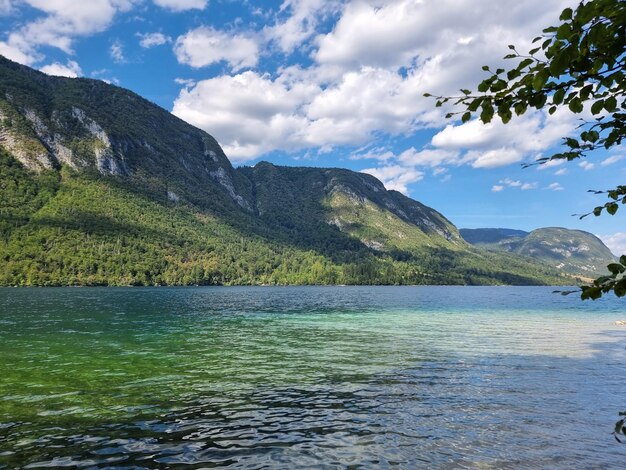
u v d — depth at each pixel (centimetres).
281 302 9200
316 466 1088
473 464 1112
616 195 431
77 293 12181
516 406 1619
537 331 4084
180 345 3078
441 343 3253
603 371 2245
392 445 1233
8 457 1109
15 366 2277
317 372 2191
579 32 310
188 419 1431
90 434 1281
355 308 7462
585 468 1095
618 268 330
